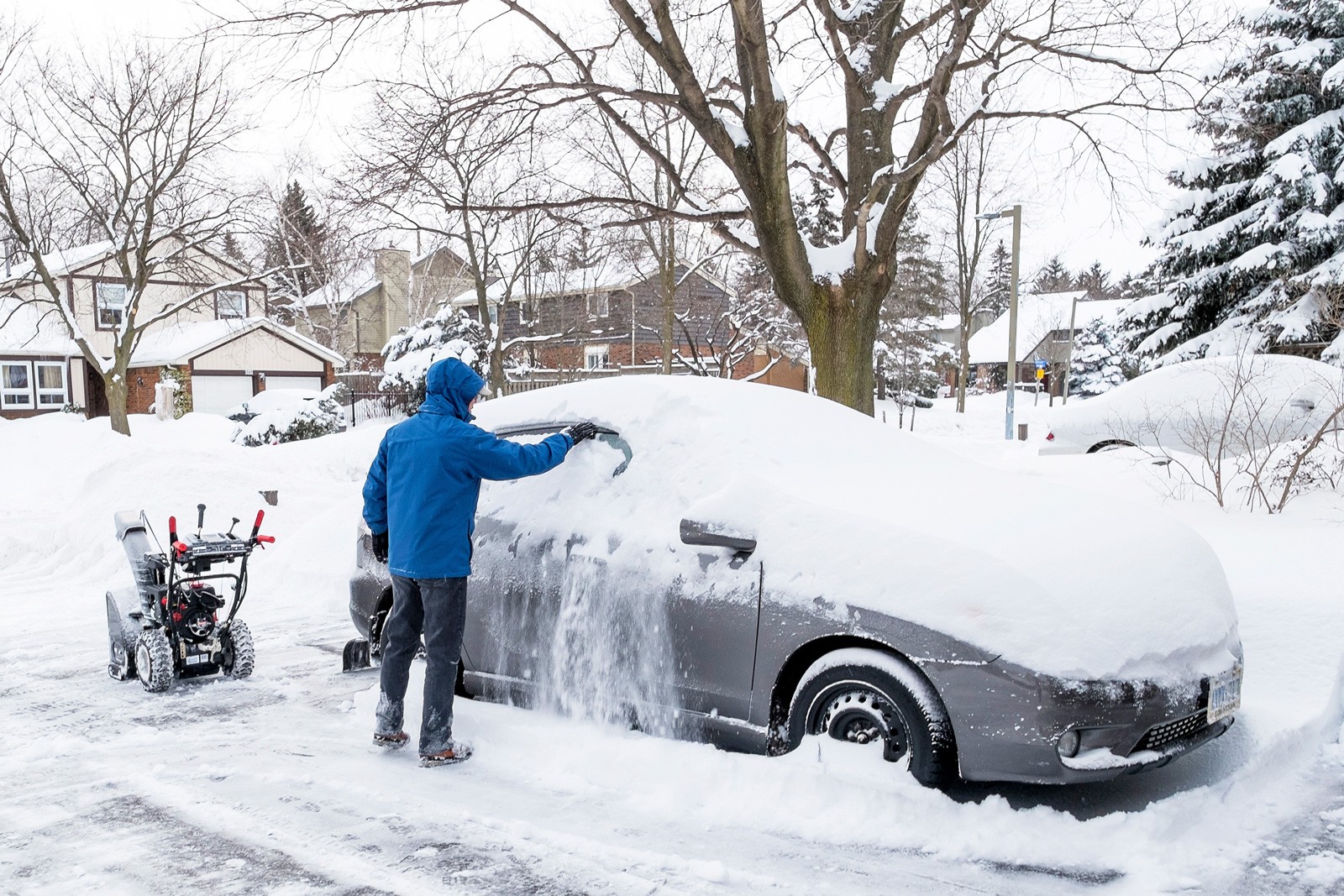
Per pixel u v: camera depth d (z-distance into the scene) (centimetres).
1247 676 478
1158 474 778
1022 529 384
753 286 2906
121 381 2542
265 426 2506
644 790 382
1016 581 345
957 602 346
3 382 3309
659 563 417
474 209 1052
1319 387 948
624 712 426
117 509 1035
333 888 306
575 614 441
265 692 550
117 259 2553
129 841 343
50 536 1034
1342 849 331
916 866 320
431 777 407
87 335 3412
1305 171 1827
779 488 404
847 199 1007
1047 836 331
